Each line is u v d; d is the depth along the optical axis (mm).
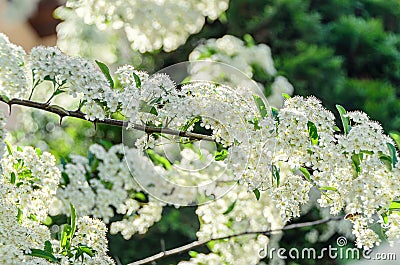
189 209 2631
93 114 1305
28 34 3105
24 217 1385
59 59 1308
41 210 1407
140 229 1706
